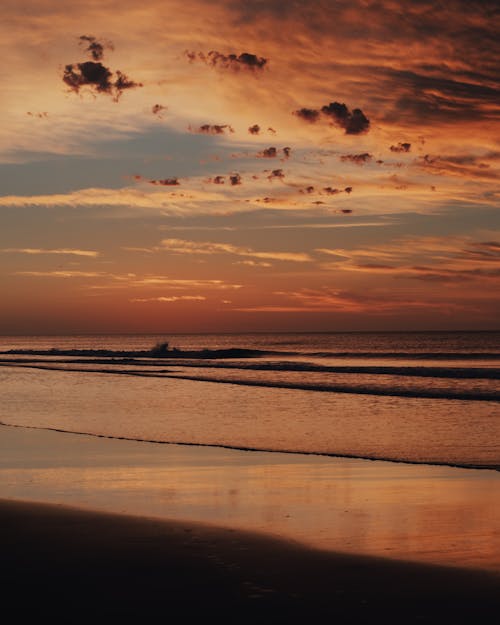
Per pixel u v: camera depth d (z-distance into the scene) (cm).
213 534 812
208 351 8031
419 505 959
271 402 2367
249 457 1358
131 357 6856
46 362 5775
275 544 770
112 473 1205
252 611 586
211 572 680
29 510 928
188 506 957
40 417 2053
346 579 661
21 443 1559
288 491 1054
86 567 695
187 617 573
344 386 2980
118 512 920
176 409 2198
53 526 847
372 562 709
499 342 14212
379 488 1073
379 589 636
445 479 1139
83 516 895
